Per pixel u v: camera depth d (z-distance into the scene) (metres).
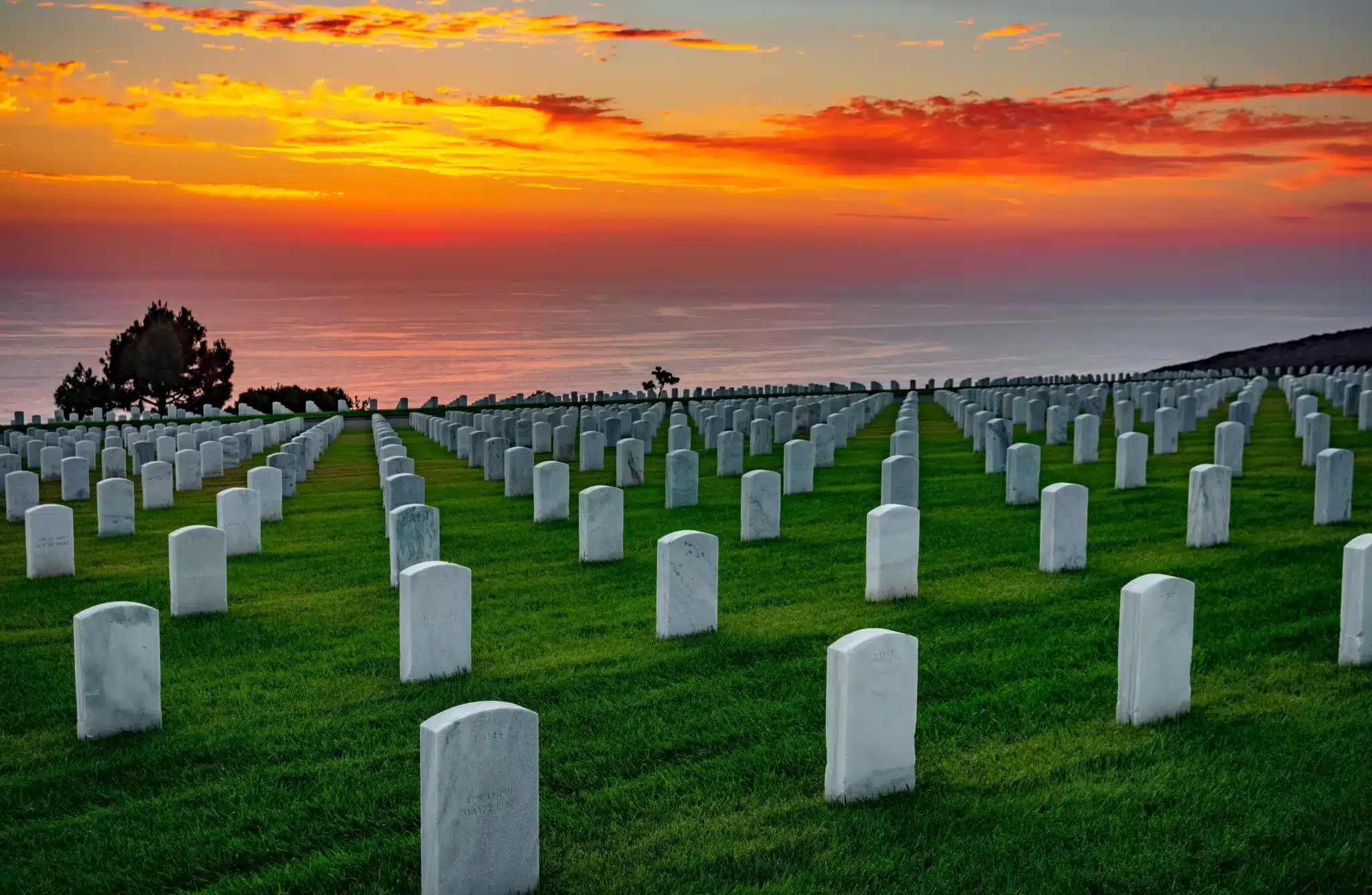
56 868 8.93
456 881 7.91
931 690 12.22
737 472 29.70
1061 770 9.98
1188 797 9.34
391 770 10.50
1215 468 18.14
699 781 10.10
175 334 71.69
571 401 67.12
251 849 9.11
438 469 35.25
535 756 8.19
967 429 38.16
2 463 30.83
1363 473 25.27
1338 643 13.22
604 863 8.68
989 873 8.29
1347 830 8.68
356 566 20.03
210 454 34.16
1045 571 17.19
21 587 19.00
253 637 15.26
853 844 8.77
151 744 11.37
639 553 19.95
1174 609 10.92
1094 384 59.97
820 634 14.31
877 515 15.79
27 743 11.59
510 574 18.66
